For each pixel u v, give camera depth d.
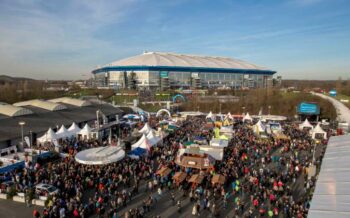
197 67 146.75
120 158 29.84
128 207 22.53
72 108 61.88
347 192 12.30
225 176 27.73
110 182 25.53
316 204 11.70
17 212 20.95
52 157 33.22
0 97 87.31
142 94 107.19
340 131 49.97
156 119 64.69
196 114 73.50
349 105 74.25
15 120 44.78
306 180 28.88
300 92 96.19
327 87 140.50
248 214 21.39
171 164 31.30
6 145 37.09
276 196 25.16
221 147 34.03
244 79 163.12
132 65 142.12
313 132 47.53
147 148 35.19
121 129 52.06
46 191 22.95
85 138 42.56
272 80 163.12
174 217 21.23
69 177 25.88
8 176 26.45
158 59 157.75
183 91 114.94
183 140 44.41
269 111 77.00
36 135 42.19
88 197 23.67
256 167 32.97
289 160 35.47
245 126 59.16
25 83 125.81
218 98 93.94
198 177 26.48
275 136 46.25
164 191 25.91
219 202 24.09
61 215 19.80
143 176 28.47
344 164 15.63
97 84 166.50
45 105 57.31
